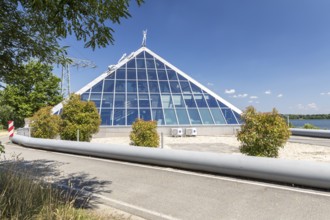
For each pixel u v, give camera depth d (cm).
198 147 1416
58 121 1705
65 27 392
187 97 2277
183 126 2030
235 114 2242
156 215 490
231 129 2100
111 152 1059
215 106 2256
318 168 611
